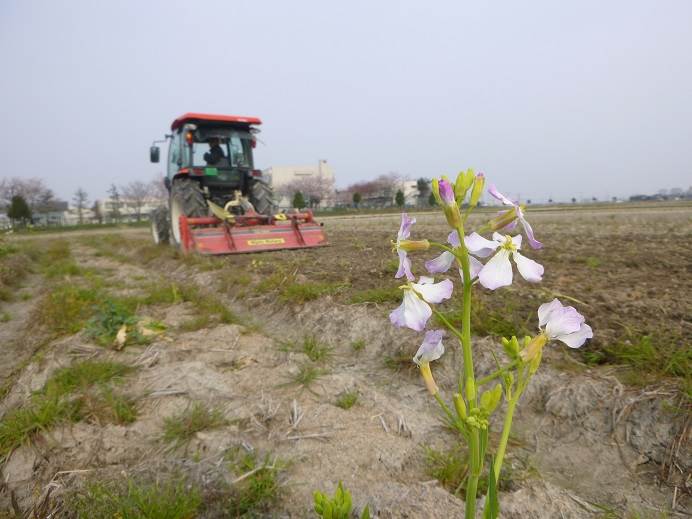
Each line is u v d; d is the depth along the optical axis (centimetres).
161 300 678
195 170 1116
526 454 293
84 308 605
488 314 441
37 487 262
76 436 302
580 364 354
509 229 120
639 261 705
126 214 7806
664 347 342
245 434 299
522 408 339
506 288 545
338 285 626
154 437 302
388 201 8419
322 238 1087
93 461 279
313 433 301
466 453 282
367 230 1823
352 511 230
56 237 2875
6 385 406
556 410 323
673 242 976
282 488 250
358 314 521
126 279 956
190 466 264
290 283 671
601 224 1695
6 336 599
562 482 268
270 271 804
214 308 604
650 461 272
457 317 447
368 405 343
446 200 114
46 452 288
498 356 377
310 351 450
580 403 318
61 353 447
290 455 279
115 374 393
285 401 344
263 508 238
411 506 229
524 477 260
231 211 1222
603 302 470
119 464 276
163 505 228
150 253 1241
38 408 322
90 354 447
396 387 394
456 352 406
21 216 5194
